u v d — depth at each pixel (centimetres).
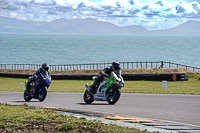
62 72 6022
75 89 3139
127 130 866
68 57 16638
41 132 841
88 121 982
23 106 1423
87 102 1731
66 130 860
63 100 1944
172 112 1280
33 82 1923
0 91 3173
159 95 2077
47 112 1223
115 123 1005
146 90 2595
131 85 3650
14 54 19062
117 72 1614
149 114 1241
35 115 1096
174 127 948
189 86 3127
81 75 5025
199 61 13825
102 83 1644
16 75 6041
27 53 19962
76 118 1075
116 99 1591
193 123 1043
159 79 4334
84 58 16000
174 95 2044
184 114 1225
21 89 3569
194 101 1650
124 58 15950
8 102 1889
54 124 945
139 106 1496
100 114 1215
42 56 17400
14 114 1132
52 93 2623
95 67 11325
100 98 1656
